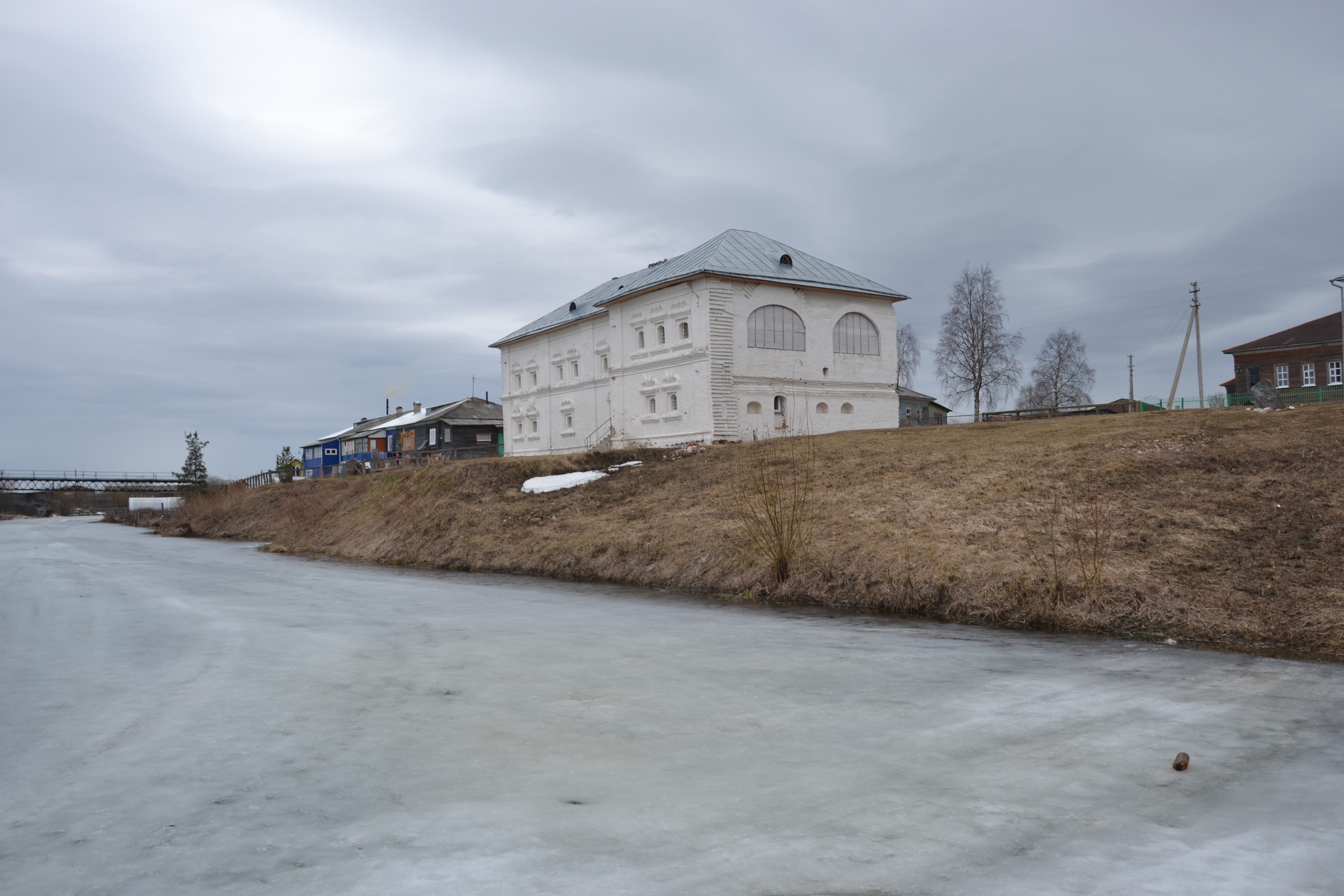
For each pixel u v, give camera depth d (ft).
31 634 41.57
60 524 236.63
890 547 52.19
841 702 26.02
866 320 146.51
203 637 40.11
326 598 56.65
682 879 13.46
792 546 53.72
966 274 216.13
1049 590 41.96
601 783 18.35
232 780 18.85
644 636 39.29
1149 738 21.94
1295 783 18.30
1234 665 31.55
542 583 64.95
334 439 307.17
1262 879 13.48
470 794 17.72
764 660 33.09
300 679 30.04
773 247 146.51
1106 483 61.67
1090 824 15.90
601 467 112.37
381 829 15.78
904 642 37.04
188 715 24.94
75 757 20.84
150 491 352.49
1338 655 32.53
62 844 15.35
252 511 157.48
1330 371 187.83
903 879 13.46
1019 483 65.31
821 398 139.03
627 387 146.61
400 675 30.58
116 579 71.77
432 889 13.15
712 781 18.53
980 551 49.08
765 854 14.46
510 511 91.66
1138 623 38.37
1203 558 43.96
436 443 239.50
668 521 73.36
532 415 181.06
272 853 14.71
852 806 16.87
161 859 14.58
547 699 26.63
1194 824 15.90
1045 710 24.95
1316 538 44.45
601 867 13.92
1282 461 60.80
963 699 26.37
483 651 35.58
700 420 129.29
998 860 14.21
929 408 257.55
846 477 79.92
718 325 127.85
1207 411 92.07
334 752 20.92
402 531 96.17
